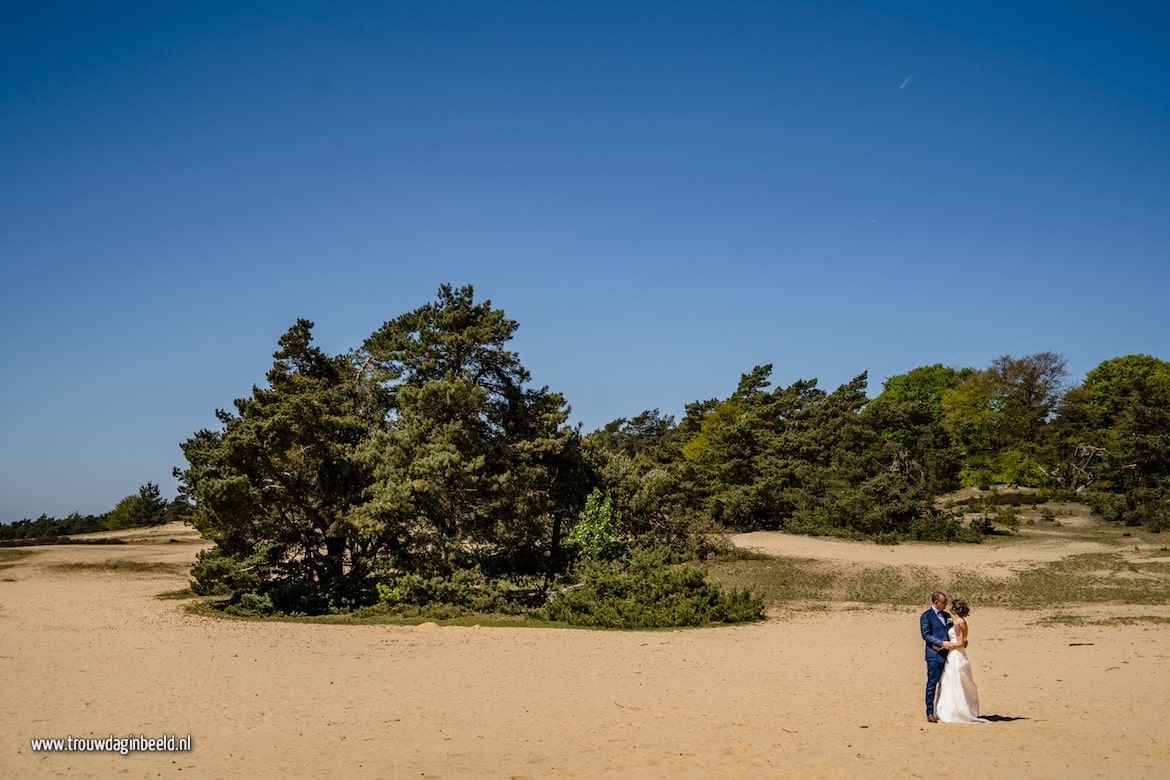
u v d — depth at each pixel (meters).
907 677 17.59
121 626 25.28
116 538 64.50
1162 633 23.02
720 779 9.88
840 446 56.38
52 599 31.86
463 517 32.94
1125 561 36.16
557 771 10.33
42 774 9.94
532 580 33.47
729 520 52.69
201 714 13.52
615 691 16.03
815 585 35.19
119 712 13.49
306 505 32.47
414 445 31.69
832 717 13.48
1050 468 69.06
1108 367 75.38
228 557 31.33
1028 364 77.31
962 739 11.65
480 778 10.03
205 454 33.38
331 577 31.95
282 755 11.08
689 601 27.98
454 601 30.44
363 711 14.01
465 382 32.84
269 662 19.31
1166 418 55.09
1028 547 42.50
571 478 39.34
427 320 36.03
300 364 35.28
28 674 16.69
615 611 27.45
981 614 28.80
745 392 76.12
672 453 72.75
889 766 10.30
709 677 17.70
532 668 18.89
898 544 45.03
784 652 21.55
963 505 62.12
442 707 14.40
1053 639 22.56
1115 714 13.02
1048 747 11.05
